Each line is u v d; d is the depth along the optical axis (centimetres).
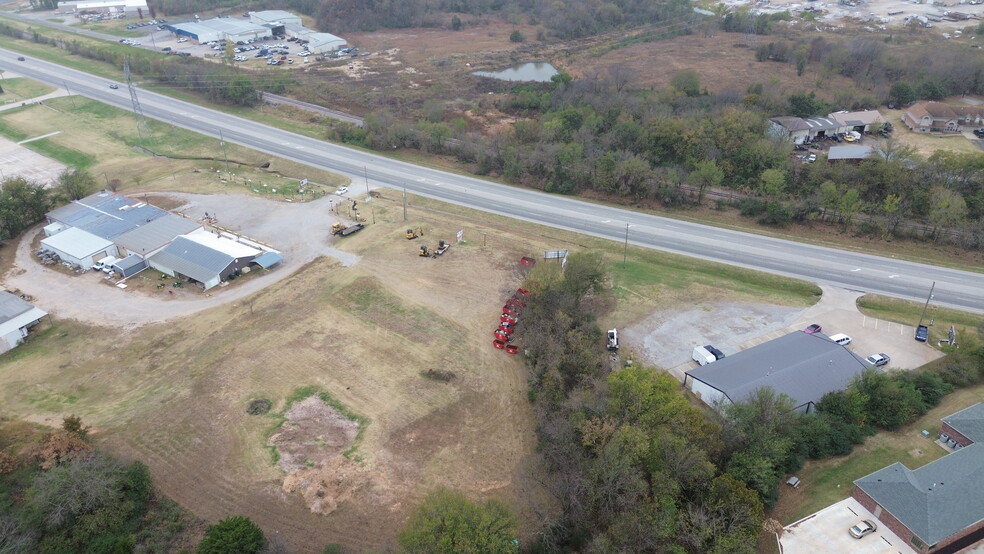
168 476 6188
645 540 5031
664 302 9119
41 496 5491
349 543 5516
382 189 12738
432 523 4853
